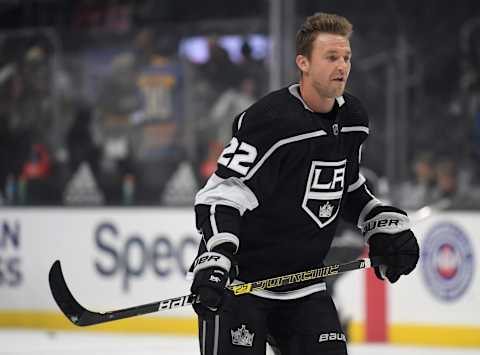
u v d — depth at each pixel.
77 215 12.81
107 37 13.12
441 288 11.28
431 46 11.89
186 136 12.76
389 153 11.96
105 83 13.14
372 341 11.46
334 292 10.75
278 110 4.96
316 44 4.98
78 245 12.80
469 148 11.73
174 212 12.26
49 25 13.40
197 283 4.71
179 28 12.81
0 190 13.62
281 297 5.18
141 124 12.96
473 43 11.77
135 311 4.87
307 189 5.09
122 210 12.56
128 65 13.02
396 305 11.41
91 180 13.16
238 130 5.01
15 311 13.11
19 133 13.54
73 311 4.87
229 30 12.53
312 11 12.16
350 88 12.12
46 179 13.37
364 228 5.50
